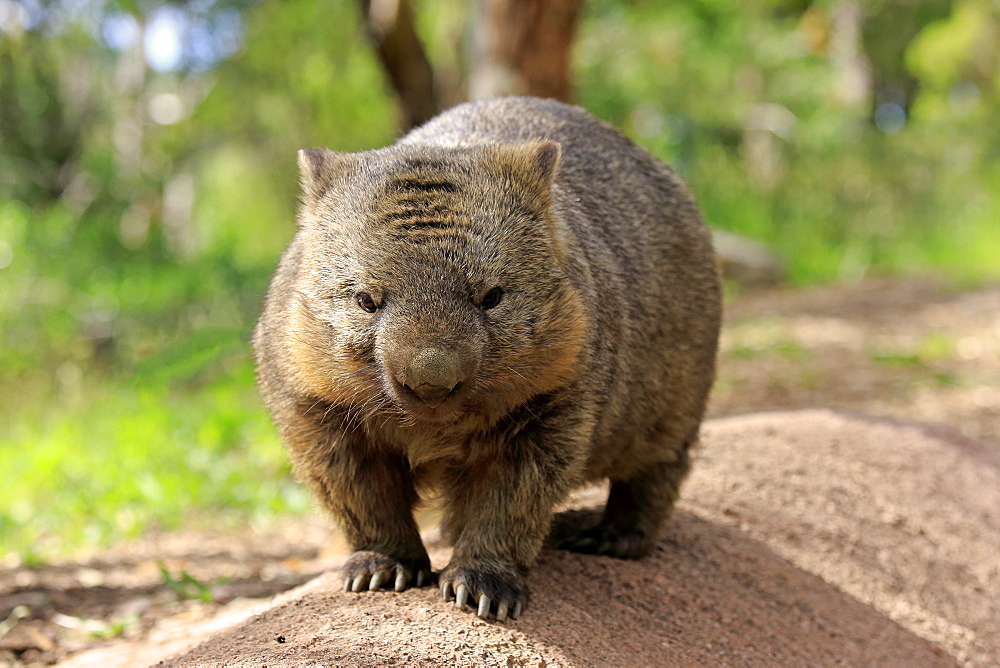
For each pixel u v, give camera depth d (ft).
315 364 11.80
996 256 61.11
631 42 68.49
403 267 11.16
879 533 16.65
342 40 68.95
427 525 19.19
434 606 11.89
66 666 13.80
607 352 12.94
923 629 15.01
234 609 16.10
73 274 53.57
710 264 16.02
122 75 82.69
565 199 13.65
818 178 73.05
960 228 66.59
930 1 105.81
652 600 13.32
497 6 33.24
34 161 73.61
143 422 31.55
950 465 18.92
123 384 39.96
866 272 60.54
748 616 13.67
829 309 48.26
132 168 78.23
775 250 63.57
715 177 71.20
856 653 13.84
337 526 13.08
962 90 94.43
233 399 34.35
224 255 53.93
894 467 18.39
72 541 22.40
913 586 15.80
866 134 77.20
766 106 78.38
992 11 90.27
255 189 80.89
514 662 10.82
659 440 15.05
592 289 12.76
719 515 16.44
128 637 15.19
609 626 12.30
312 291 11.80
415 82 44.47
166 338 46.09
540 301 11.55
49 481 27.48
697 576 14.28
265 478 27.22
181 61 76.33
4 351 45.55
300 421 12.38
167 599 17.15
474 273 11.22
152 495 25.09
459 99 48.98
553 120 15.40
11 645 14.78
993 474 19.11
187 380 41.01
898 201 70.85
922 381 33.76
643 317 14.19
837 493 17.42
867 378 34.81
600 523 15.21
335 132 74.13
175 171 82.07
